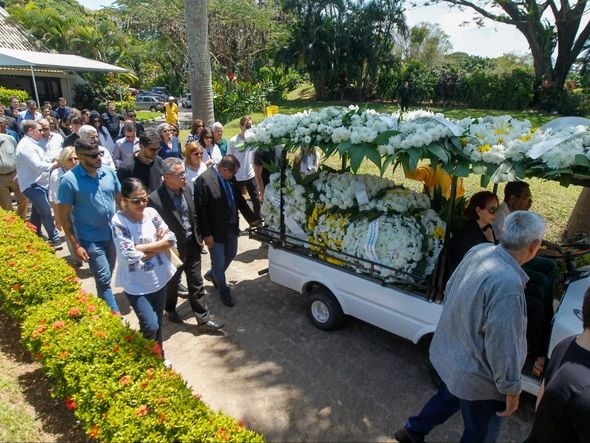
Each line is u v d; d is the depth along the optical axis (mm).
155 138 4973
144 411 2684
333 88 33469
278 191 4711
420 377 3811
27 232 5398
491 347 2164
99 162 4234
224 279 5043
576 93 22656
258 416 3422
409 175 4379
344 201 4168
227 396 3643
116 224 3473
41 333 3486
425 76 28500
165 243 3646
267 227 4941
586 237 4906
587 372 1767
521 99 23797
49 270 4387
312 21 31688
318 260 4332
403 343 4312
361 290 3988
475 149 3131
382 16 30688
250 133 4270
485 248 2375
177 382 2980
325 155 3707
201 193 4500
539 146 2939
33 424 3211
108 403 2814
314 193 4426
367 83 32812
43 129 6832
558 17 20125
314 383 3771
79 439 3082
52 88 26781
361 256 3900
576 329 2867
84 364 3113
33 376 3771
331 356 4125
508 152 3039
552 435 1830
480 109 24656
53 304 3883
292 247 4617
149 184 5102
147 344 3348
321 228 4273
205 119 10695
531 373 3154
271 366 4008
